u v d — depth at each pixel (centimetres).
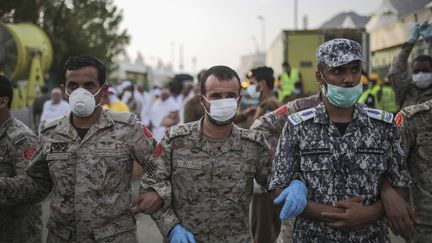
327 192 211
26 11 1789
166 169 235
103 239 236
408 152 270
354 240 211
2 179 241
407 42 442
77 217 236
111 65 2088
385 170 215
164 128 748
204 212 230
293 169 218
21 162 262
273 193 218
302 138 216
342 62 202
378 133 213
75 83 241
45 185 259
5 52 1028
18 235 273
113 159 240
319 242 214
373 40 1089
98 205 236
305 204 201
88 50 1922
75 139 241
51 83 1781
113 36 2020
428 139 265
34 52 1060
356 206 203
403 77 462
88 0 1955
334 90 208
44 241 457
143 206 227
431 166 265
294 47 1311
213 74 228
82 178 236
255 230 395
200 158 231
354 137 212
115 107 696
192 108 457
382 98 859
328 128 214
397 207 203
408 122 269
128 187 250
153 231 504
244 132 238
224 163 230
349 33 1077
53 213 243
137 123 253
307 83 1305
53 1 1862
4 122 269
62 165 238
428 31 430
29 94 1046
